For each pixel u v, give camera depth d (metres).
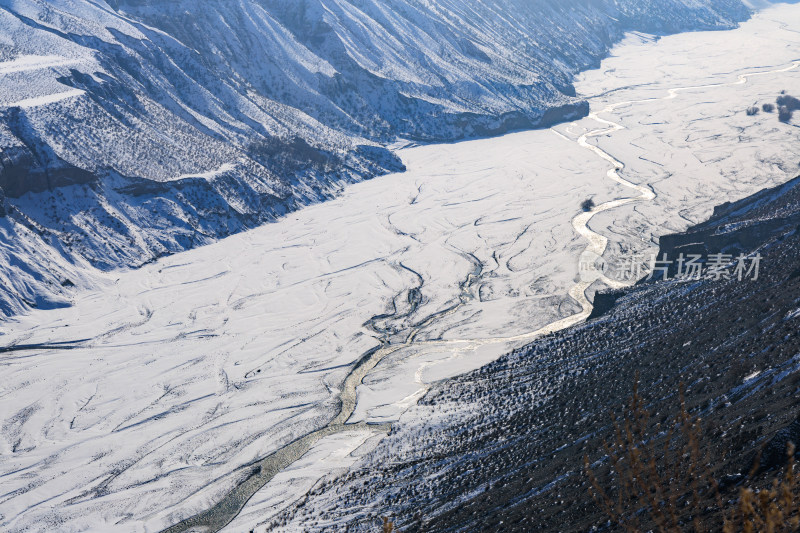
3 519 59.00
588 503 32.50
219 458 65.75
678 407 40.53
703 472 28.06
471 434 55.91
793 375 34.62
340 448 63.97
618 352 59.19
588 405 50.66
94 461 66.50
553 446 45.94
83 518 58.47
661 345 55.69
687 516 24.48
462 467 50.00
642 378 50.25
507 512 37.59
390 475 53.91
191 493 60.75
